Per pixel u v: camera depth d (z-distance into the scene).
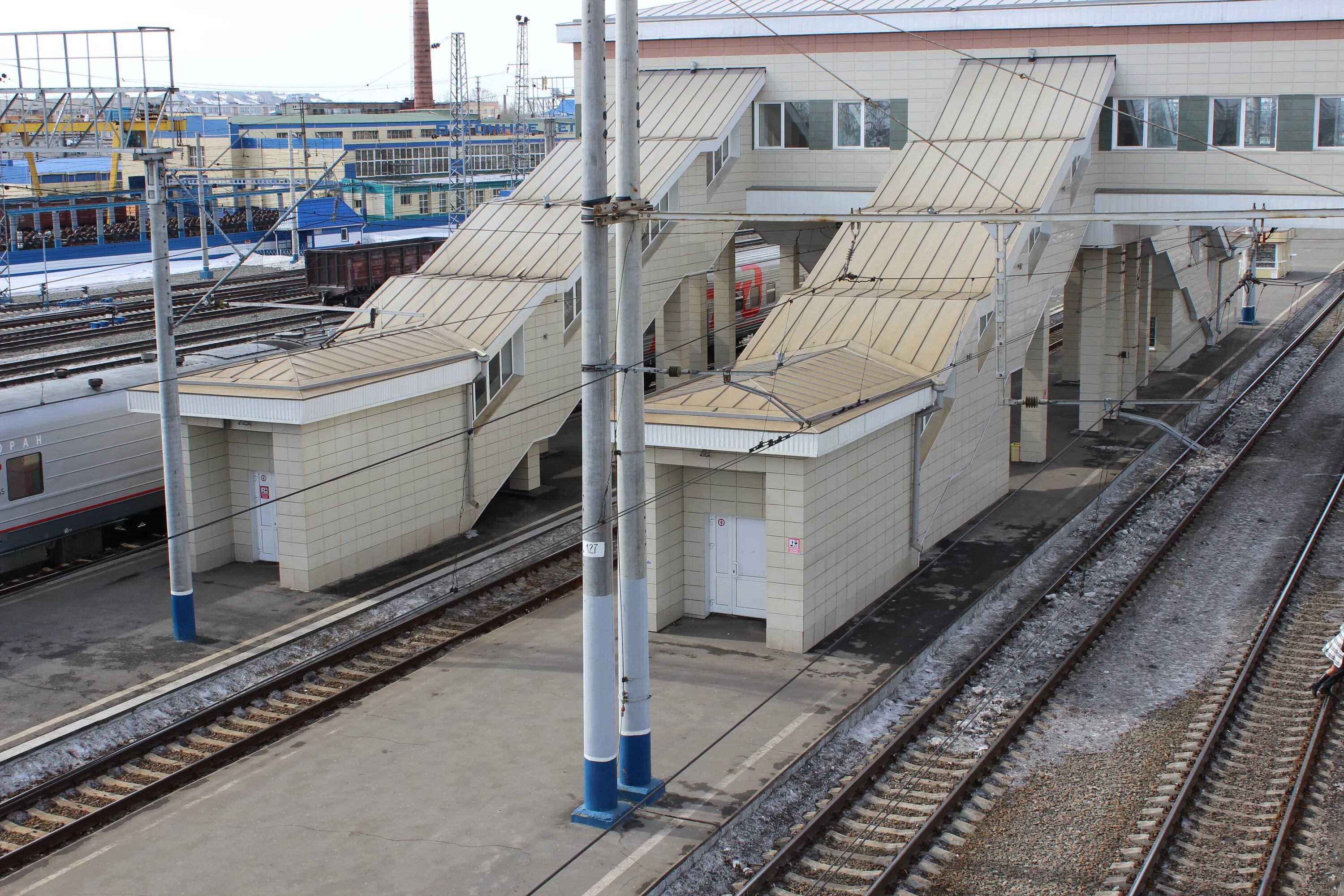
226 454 23.48
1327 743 16.36
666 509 20.33
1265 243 55.22
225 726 17.19
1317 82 28.44
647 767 14.75
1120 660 19.58
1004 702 18.00
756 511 20.41
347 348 23.91
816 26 32.56
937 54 31.55
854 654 19.34
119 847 13.92
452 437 24.92
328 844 13.91
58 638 19.86
